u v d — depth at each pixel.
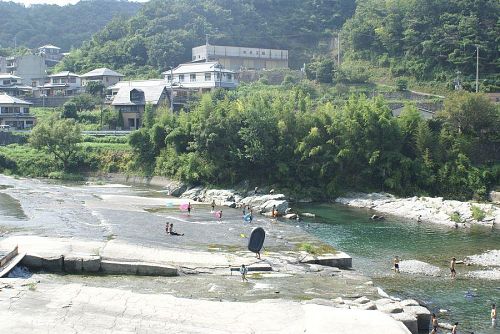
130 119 115.12
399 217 65.31
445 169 77.88
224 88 118.06
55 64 180.62
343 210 69.50
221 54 148.25
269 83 132.38
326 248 44.16
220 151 80.12
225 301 29.77
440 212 65.06
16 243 38.44
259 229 39.84
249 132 79.81
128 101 114.62
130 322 25.27
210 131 80.12
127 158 94.94
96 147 98.56
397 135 80.12
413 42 130.50
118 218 53.06
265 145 79.44
